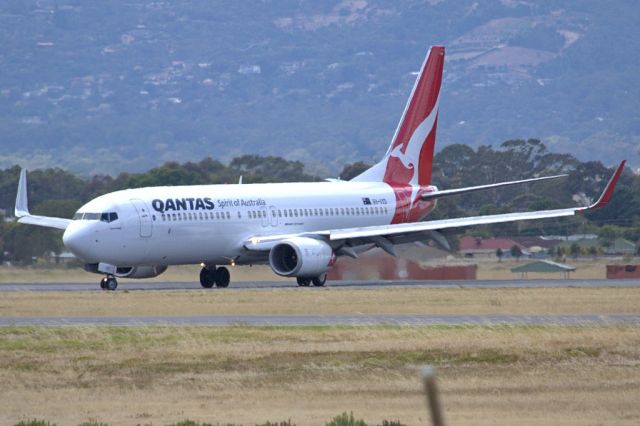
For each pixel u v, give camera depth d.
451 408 117.75
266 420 113.19
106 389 127.06
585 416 114.56
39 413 117.44
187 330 163.38
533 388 125.81
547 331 160.12
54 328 165.62
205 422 112.44
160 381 130.00
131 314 187.50
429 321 174.25
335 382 129.00
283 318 180.12
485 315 184.12
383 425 108.38
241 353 143.00
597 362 139.00
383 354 141.62
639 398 121.25
